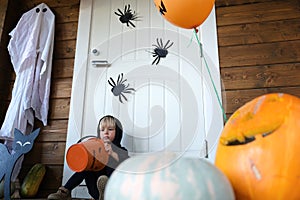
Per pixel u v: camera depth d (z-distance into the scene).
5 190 1.13
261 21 1.80
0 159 1.19
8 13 1.98
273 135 0.54
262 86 1.65
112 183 0.51
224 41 1.79
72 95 1.80
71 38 1.97
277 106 0.57
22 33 1.89
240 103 1.63
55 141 1.73
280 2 1.83
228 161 0.57
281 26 1.76
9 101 1.86
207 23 1.85
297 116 0.54
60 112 1.79
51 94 1.84
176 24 1.19
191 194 0.44
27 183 1.49
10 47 1.83
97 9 2.04
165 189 0.45
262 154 0.53
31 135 1.21
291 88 1.62
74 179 1.32
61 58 1.93
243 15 1.83
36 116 1.76
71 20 2.02
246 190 0.53
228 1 1.88
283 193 0.50
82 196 1.49
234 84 1.68
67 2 2.07
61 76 1.88
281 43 1.72
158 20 1.96
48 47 1.86
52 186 1.63
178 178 0.46
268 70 1.68
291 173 0.50
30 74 1.75
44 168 1.63
